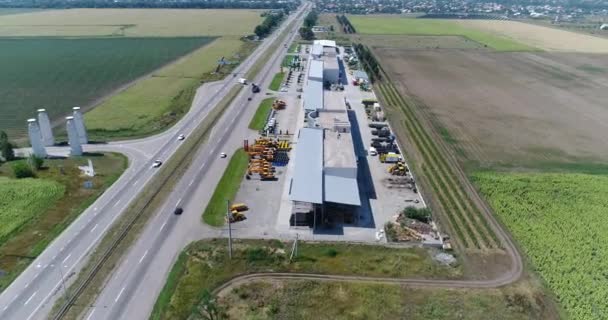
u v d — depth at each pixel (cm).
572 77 17562
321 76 13900
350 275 5922
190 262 6084
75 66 18225
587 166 9519
